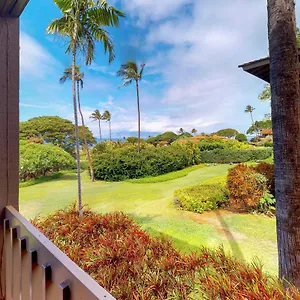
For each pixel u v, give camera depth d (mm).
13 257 1109
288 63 1836
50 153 11391
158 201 6387
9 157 1270
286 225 1823
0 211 1243
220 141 20281
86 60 4758
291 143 1827
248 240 3686
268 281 1924
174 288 2104
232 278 1990
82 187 9070
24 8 1211
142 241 2936
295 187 1803
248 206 5230
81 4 4270
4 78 1254
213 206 5434
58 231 3658
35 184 9930
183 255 2660
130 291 2111
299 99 1875
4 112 1253
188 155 14539
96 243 3238
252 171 5293
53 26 4379
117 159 10977
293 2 1872
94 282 568
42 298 785
